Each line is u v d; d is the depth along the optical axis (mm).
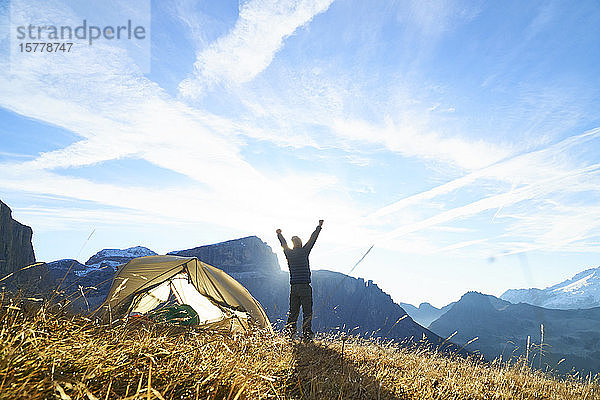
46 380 1760
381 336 7480
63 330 2789
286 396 3457
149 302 12586
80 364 2367
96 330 3119
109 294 4789
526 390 6898
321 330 6754
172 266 10797
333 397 3814
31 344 2301
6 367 1949
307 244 11703
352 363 5750
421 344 7809
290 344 5770
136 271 10547
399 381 5219
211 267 12305
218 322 9008
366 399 4164
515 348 7750
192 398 2639
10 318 2494
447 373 6742
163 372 2805
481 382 6641
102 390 2029
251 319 9852
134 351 2975
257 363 3910
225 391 2902
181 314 8789
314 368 4590
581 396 6980
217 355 3576
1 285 2631
